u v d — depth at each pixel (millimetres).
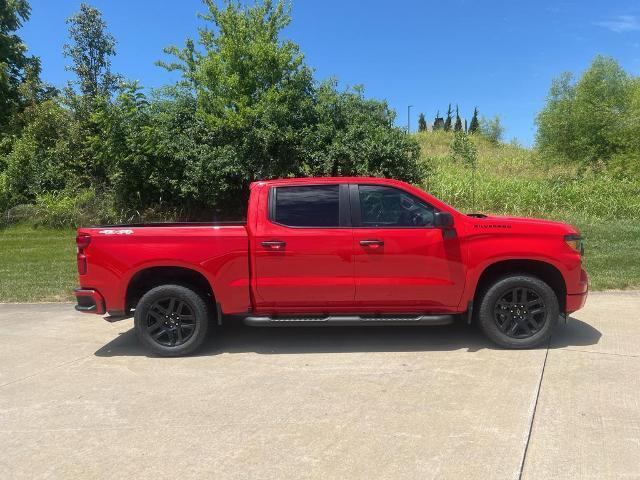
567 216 15344
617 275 9141
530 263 5766
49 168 18844
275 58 15625
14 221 17781
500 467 3406
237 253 5695
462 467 3416
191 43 16203
